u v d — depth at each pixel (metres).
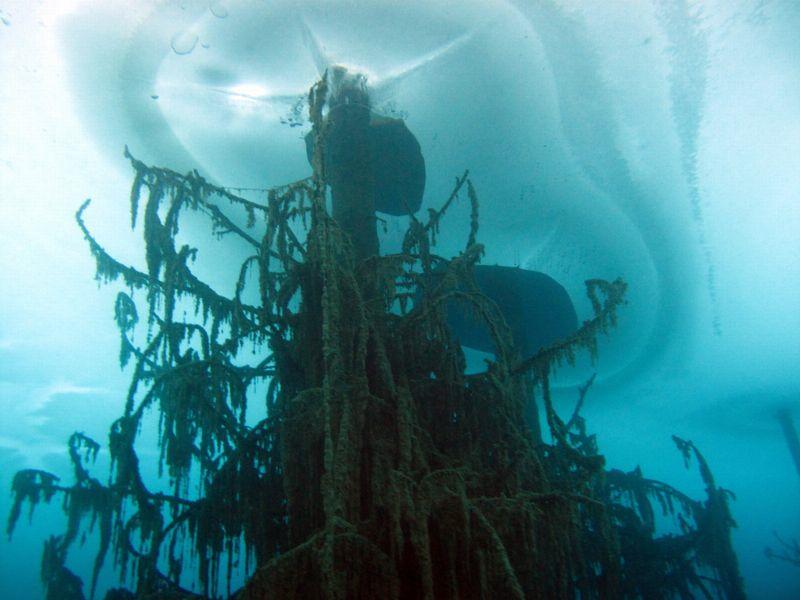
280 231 5.20
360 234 6.60
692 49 8.79
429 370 5.20
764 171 10.87
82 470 5.22
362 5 8.12
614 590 5.09
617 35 8.78
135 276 5.79
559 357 5.71
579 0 8.40
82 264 14.06
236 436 5.52
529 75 9.34
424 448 4.38
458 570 3.38
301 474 4.11
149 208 5.37
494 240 12.48
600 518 4.93
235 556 5.08
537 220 12.12
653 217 12.02
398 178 8.39
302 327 5.02
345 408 3.75
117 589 5.31
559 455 6.58
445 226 12.08
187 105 9.27
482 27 8.73
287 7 8.02
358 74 8.46
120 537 5.05
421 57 8.74
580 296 14.12
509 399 5.20
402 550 3.27
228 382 5.82
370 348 4.62
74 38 8.27
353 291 4.46
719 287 14.77
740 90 9.32
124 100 9.07
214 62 8.61
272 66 8.67
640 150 10.62
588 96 9.65
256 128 9.66
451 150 10.45
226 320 6.05
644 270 13.62
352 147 7.11
